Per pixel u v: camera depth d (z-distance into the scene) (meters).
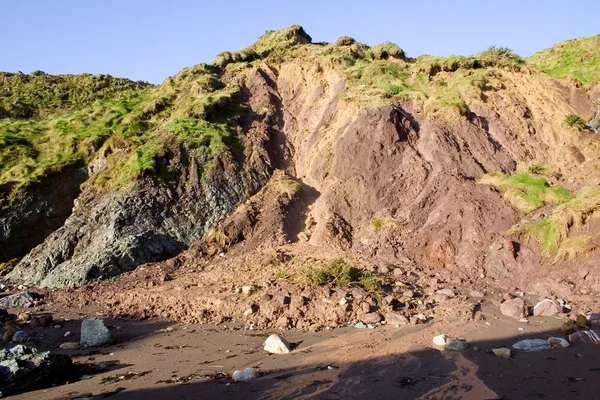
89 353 9.13
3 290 15.05
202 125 20.61
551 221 12.85
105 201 17.69
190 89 24.56
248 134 20.97
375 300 11.06
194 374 7.48
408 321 10.03
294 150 20.97
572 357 7.34
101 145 21.11
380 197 16.62
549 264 12.26
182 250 16.52
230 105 22.56
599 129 18.23
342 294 11.18
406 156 17.64
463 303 10.77
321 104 22.34
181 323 11.19
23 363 7.29
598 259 11.56
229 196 18.09
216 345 9.20
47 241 17.02
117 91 33.41
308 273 12.18
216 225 17.19
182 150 19.34
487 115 18.84
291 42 28.91
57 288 14.66
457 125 18.12
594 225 12.29
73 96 32.06
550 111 19.42
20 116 28.42
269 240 16.03
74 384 7.28
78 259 15.68
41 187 19.19
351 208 16.56
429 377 6.88
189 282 13.59
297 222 16.95
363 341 8.86
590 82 20.73
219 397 6.43
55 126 23.12
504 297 11.21
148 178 18.08
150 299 12.68
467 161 16.92
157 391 6.76
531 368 6.98
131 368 8.02
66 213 19.16
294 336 9.60
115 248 15.67
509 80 21.23
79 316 12.09
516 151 17.58
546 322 9.59
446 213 14.77
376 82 21.56
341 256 14.05
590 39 24.36
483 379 6.68
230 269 14.13
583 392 6.01
